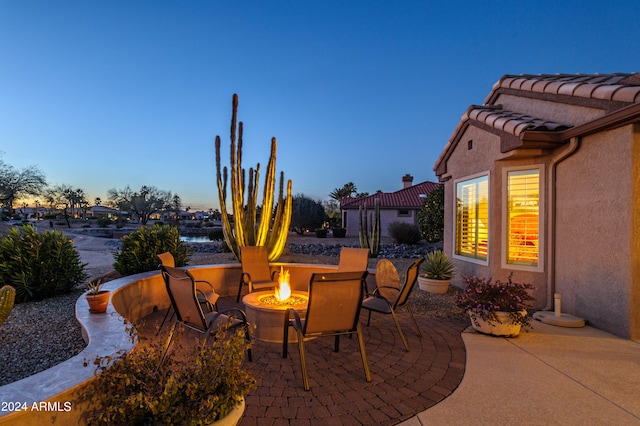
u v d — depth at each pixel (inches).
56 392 65.5
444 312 221.3
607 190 179.0
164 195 1969.7
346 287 129.6
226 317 145.1
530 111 243.3
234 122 327.6
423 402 108.8
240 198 338.3
